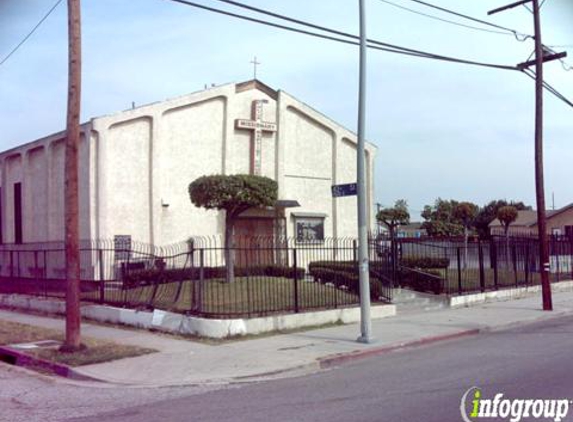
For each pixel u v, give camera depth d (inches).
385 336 529.7
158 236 861.8
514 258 916.0
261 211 966.4
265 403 319.0
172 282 677.9
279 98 1000.2
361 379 372.8
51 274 914.1
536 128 761.0
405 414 279.7
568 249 1080.2
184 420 291.6
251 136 975.0
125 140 850.8
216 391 358.0
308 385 362.6
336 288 665.6
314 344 489.7
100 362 433.7
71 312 464.4
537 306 775.7
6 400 346.0
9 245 1035.3
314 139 1052.5
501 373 369.1
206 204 717.3
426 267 964.6
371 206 1114.7
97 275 803.4
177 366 417.1
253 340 508.7
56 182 922.1
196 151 913.5
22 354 464.4
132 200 851.4
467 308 753.6
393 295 748.0
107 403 335.6
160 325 558.3
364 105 507.8
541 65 754.8
